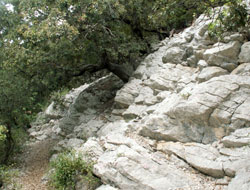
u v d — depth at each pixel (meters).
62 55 13.67
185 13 15.98
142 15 15.52
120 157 7.57
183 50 11.91
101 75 21.50
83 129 13.88
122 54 14.72
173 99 9.12
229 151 6.87
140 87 13.04
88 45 14.58
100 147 9.04
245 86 7.86
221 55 9.38
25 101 13.72
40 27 11.45
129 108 11.95
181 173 7.02
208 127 7.75
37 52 12.83
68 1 11.78
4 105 13.02
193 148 7.50
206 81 8.77
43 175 11.30
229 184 5.96
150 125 8.82
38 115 22.94
